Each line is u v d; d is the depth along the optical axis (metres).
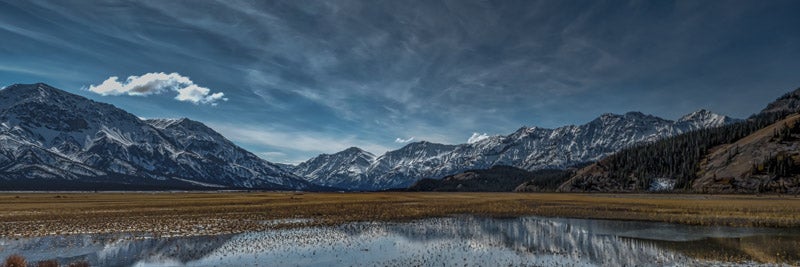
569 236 38.03
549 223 48.91
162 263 26.97
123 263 27.14
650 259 26.97
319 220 51.22
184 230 41.56
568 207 72.12
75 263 26.91
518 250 30.77
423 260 27.14
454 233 39.97
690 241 34.28
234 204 82.94
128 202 92.75
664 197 122.31
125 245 33.38
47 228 43.03
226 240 35.56
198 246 32.72
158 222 48.44
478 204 83.75
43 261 26.52
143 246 32.88
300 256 28.61
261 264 26.30
